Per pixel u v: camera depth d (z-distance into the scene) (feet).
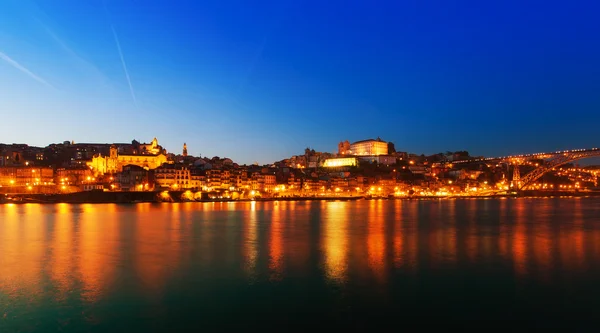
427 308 125.80
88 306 127.75
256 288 145.18
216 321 116.67
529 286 147.13
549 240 251.39
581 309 124.98
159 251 212.23
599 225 343.67
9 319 118.01
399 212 522.47
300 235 275.39
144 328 112.27
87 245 230.89
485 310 124.36
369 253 206.18
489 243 238.68
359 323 115.44
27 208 576.20
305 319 118.01
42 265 178.60
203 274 163.73
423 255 200.75
